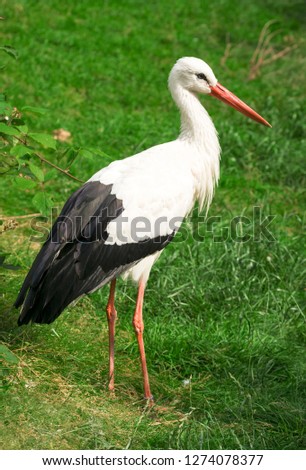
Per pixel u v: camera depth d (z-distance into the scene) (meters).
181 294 11.30
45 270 8.78
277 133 16.28
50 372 9.44
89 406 8.92
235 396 9.47
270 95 17.83
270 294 11.48
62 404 8.82
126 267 9.25
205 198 10.46
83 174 14.05
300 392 9.59
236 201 14.21
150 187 9.25
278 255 12.30
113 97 17.05
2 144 9.29
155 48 19.38
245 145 15.72
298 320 11.12
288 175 15.12
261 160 15.55
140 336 9.39
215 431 8.61
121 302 11.16
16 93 16.00
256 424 8.84
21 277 11.29
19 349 9.70
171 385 9.73
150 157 9.65
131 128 15.77
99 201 9.05
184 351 10.27
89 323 10.72
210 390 9.54
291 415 8.95
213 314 11.12
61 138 15.05
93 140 15.22
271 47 19.44
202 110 10.25
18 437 8.18
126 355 10.20
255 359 10.22
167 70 18.61
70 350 9.98
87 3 20.75
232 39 20.70
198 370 10.09
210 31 20.84
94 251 8.92
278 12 22.36
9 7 19.41
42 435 8.26
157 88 17.80
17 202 13.18
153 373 9.91
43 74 17.09
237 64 19.48
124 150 15.13
